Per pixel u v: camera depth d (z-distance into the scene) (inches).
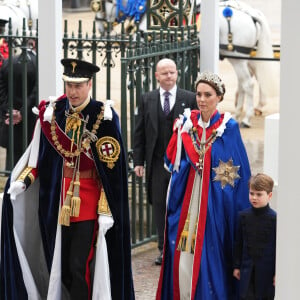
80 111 449.7
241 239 450.9
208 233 459.2
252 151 835.4
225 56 953.5
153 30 642.8
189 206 464.4
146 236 599.8
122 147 454.0
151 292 521.3
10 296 459.5
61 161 452.8
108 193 448.8
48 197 454.3
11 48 603.2
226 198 459.8
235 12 951.0
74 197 446.0
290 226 368.2
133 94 573.6
